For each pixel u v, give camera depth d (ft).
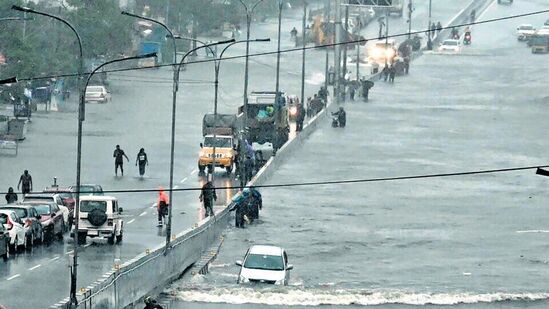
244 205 511.40
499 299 400.88
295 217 536.01
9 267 377.50
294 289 396.16
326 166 652.48
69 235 443.32
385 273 437.17
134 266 347.15
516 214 565.94
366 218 543.80
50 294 338.54
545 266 459.73
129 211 497.87
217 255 453.17
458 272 443.32
